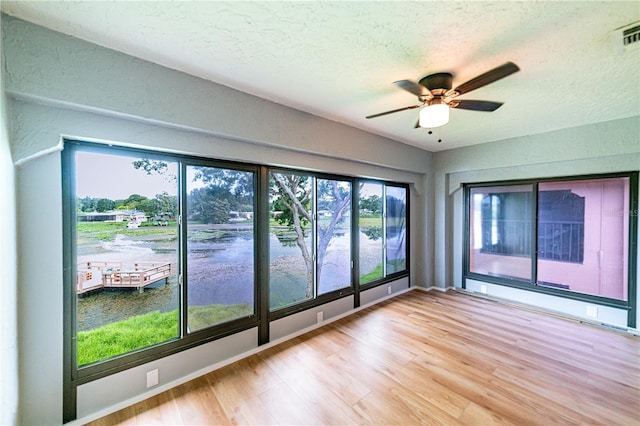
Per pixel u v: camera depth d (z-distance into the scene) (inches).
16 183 59.5
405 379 87.8
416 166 169.9
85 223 72.2
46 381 64.0
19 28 55.6
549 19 55.1
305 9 52.4
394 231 173.9
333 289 137.8
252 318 105.3
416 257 186.1
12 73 55.0
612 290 125.7
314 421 71.1
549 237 145.3
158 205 84.8
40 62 57.9
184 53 68.8
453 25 57.1
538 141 139.5
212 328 94.3
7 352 55.2
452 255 185.3
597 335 117.2
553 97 94.4
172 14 54.1
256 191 107.8
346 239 145.3
